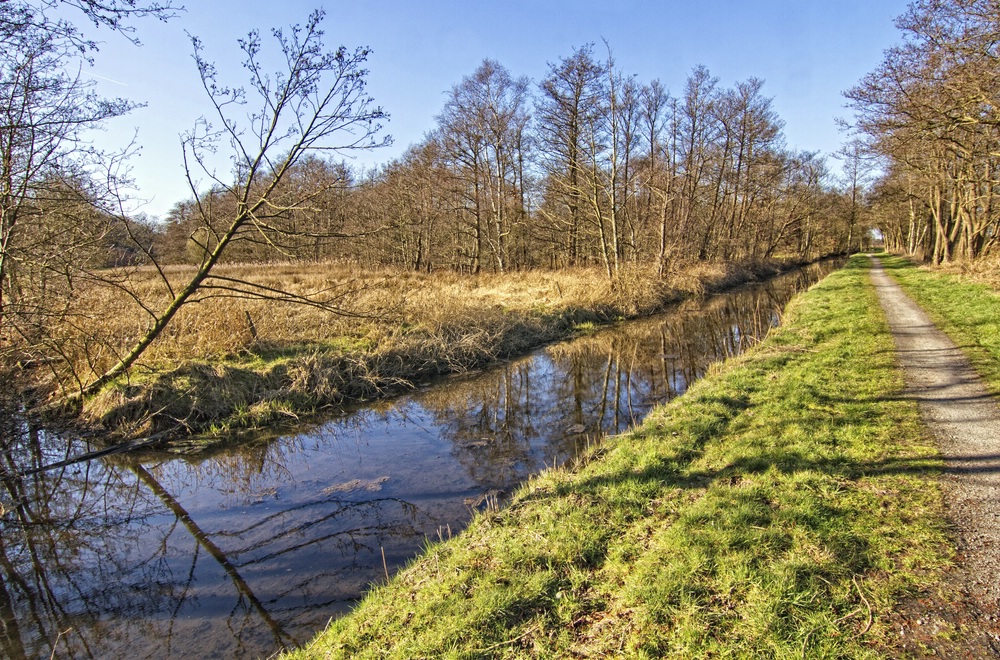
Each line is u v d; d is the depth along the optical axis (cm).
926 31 1271
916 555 352
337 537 539
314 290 1590
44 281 881
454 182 2733
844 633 291
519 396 1028
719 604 323
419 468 703
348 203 2505
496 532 448
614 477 516
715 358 1235
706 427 624
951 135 1634
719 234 3419
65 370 917
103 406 837
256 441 825
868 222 5372
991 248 2073
